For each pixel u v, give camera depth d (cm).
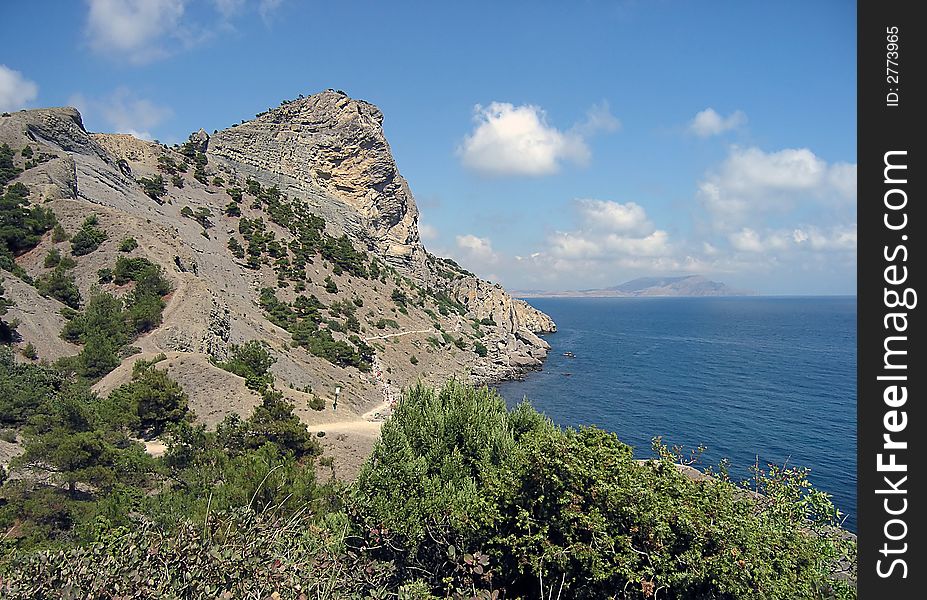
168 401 3725
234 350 5606
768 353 12712
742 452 4981
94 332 4894
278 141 14512
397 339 9262
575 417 6550
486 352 10506
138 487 2266
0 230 5975
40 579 827
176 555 874
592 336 16850
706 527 1030
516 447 1703
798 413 6562
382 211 14950
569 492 1082
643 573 1005
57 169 7344
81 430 3059
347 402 6062
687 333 18300
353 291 10212
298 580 873
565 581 1081
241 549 912
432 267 15362
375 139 14938
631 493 1058
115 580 823
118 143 11094
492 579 1143
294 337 7294
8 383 3491
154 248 6469
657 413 6675
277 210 11525
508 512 1161
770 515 1258
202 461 2652
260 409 3603
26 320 4681
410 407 2044
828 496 1348
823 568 1227
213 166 12331
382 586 1033
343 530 1266
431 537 1198
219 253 8900
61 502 1986
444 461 1720
